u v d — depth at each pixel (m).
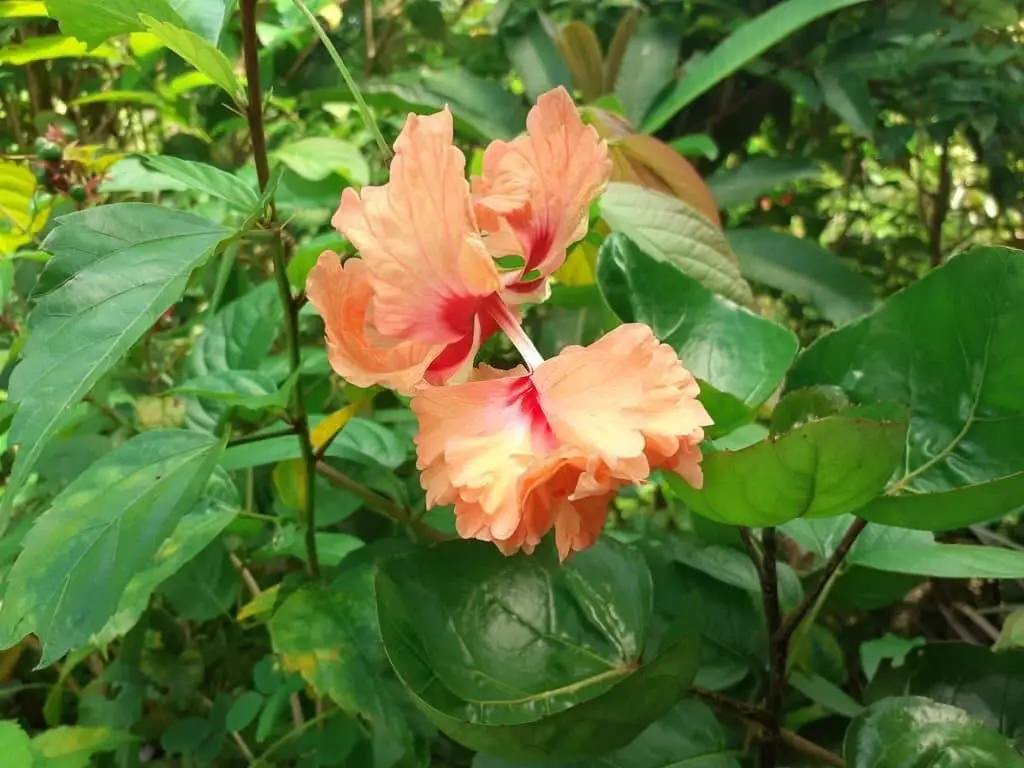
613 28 0.69
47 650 0.25
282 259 0.30
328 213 0.58
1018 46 0.62
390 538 0.42
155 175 0.47
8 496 0.22
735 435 0.35
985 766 0.27
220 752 0.40
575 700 0.28
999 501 0.24
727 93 0.68
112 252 0.25
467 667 0.28
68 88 0.69
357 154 0.51
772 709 0.31
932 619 0.56
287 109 0.60
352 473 0.46
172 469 0.29
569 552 0.24
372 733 0.36
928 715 0.29
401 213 0.22
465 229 0.23
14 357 0.42
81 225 0.25
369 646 0.33
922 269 0.80
